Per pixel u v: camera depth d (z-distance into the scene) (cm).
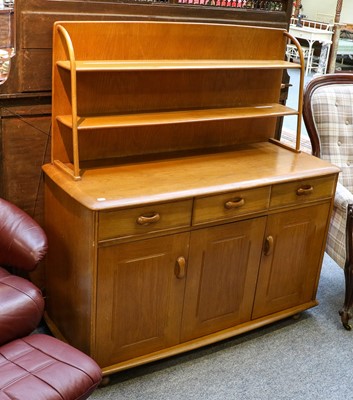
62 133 213
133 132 229
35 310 176
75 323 210
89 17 209
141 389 210
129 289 200
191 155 242
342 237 258
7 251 188
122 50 214
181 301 217
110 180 204
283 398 211
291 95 667
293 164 241
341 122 278
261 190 220
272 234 233
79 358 165
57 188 207
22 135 214
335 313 271
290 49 834
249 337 247
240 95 253
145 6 221
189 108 239
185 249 208
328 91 276
